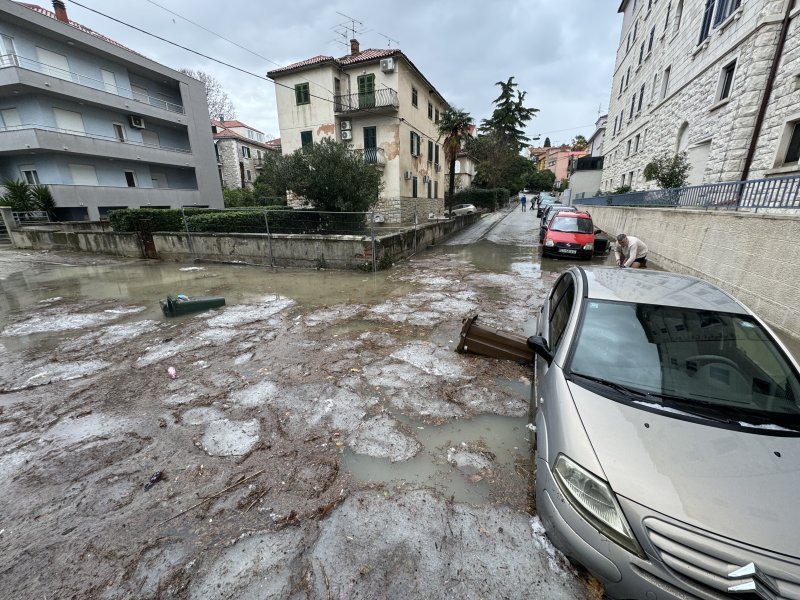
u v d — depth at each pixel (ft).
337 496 8.32
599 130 138.00
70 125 68.39
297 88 77.61
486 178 139.33
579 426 6.66
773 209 19.93
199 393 13.05
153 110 79.30
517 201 181.16
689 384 7.36
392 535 7.28
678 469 5.72
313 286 29.17
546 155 306.55
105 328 19.98
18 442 10.47
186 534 7.41
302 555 6.89
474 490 8.48
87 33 67.21
